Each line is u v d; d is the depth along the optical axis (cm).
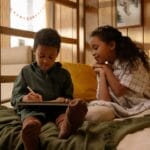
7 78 208
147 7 289
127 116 134
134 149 88
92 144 95
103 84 148
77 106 100
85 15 326
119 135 94
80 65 213
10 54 223
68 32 324
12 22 302
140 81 143
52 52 128
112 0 310
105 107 131
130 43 153
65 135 103
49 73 136
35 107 123
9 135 112
